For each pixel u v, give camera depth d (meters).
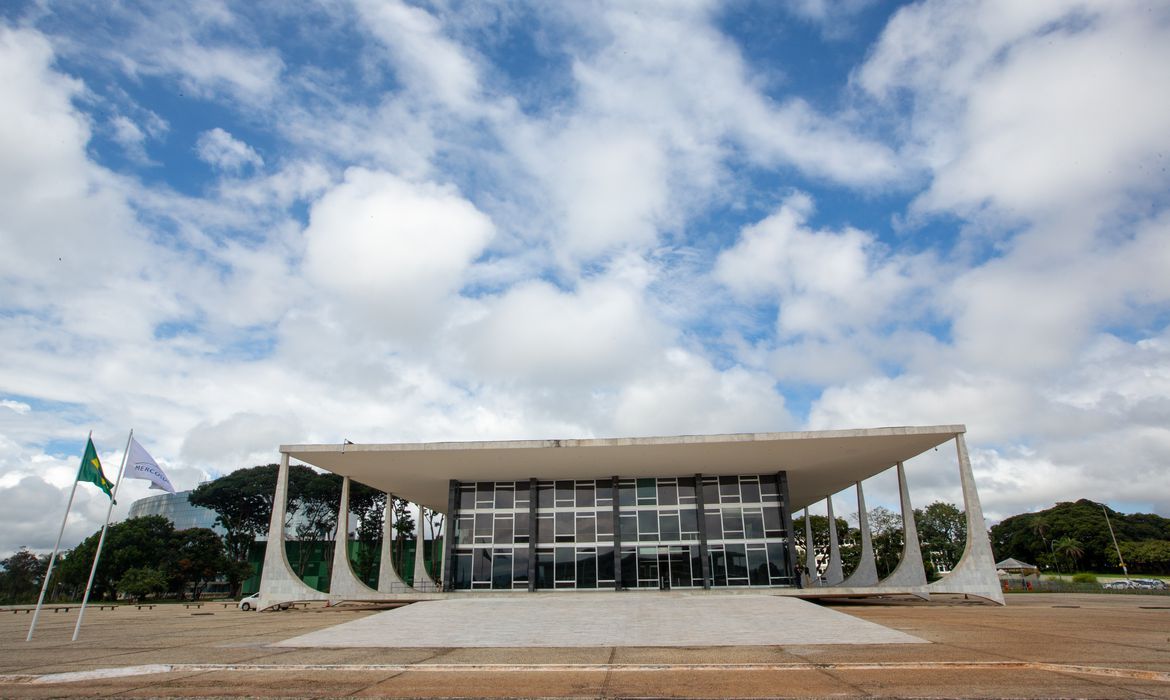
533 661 12.99
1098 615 22.28
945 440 31.25
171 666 12.64
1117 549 82.62
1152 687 9.30
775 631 17.42
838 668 11.41
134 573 58.12
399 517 72.75
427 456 31.92
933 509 96.62
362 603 35.38
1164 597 38.16
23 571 91.75
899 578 32.69
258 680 11.12
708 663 12.31
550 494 36.59
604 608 24.39
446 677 11.28
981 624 18.84
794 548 34.81
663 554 35.00
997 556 111.06
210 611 35.91
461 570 35.88
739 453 31.73
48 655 14.86
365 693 9.84
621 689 9.93
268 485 67.44
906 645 14.39
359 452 31.45
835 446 31.12
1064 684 9.60
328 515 70.75
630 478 36.47
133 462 20.70
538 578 35.16
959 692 9.12
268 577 32.56
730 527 35.25
